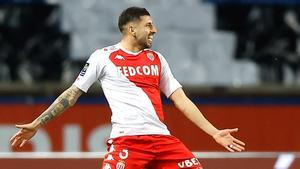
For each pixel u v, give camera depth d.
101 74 16.78
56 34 45.41
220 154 23.05
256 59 46.75
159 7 46.12
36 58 45.22
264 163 22.58
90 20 45.59
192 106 16.92
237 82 46.22
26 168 22.31
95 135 40.72
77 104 40.91
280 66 46.88
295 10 47.09
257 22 47.03
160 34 45.84
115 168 16.31
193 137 40.75
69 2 45.62
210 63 46.12
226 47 46.53
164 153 16.53
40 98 42.94
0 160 22.25
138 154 16.34
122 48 16.92
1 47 45.00
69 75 45.19
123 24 16.98
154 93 16.73
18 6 45.31
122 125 16.42
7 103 42.09
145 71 16.77
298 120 43.16
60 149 40.25
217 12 46.69
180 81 45.59
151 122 16.48
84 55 45.41
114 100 16.59
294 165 22.55
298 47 47.09
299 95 44.50
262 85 44.75
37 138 40.06
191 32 46.31
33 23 45.41
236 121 42.84
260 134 42.69
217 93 44.00
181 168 16.58
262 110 42.97
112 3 45.69
